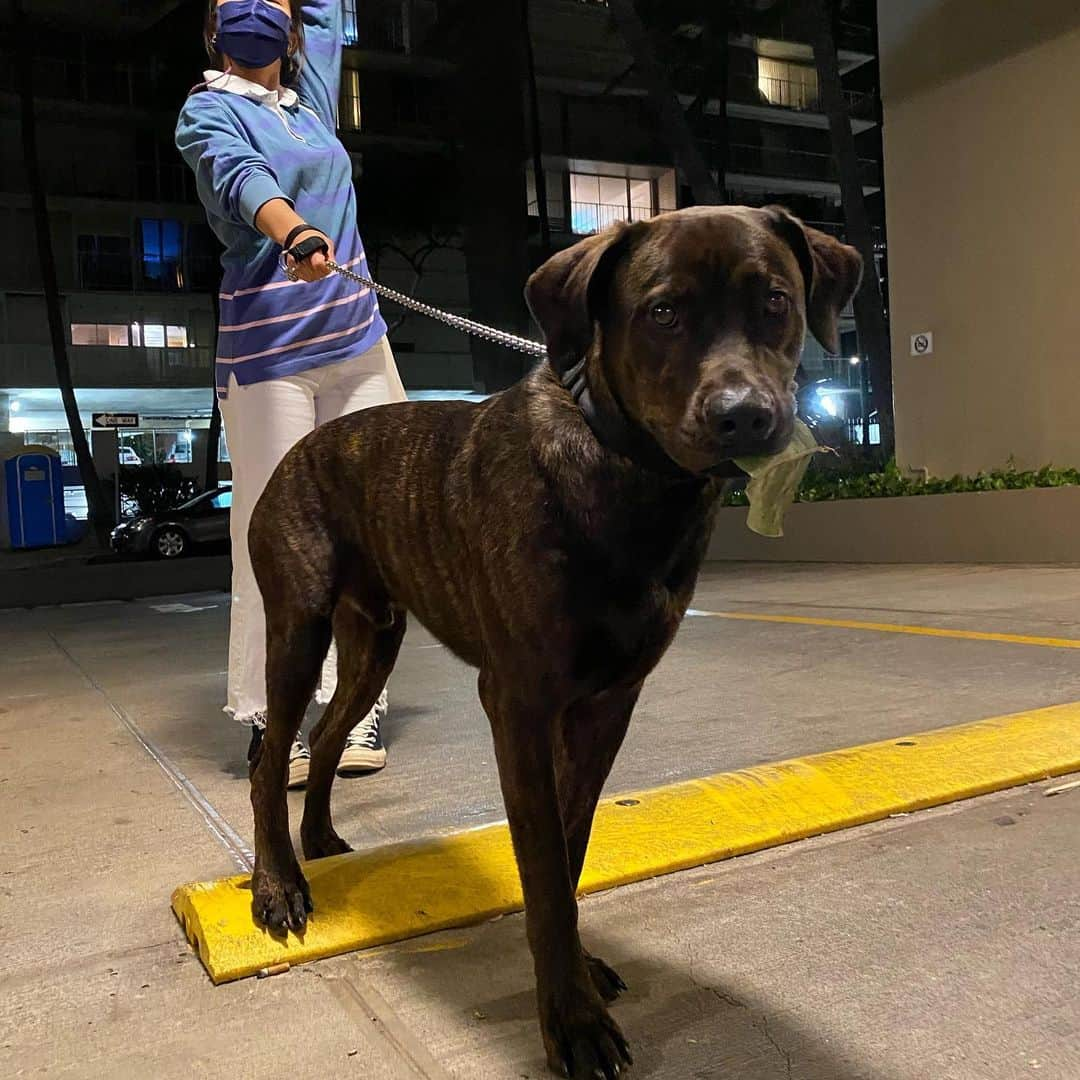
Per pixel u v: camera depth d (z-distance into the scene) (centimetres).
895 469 1109
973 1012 181
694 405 165
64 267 2906
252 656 341
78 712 471
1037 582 758
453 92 2958
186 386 2958
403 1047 177
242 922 217
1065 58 941
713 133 3253
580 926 221
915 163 1091
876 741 353
